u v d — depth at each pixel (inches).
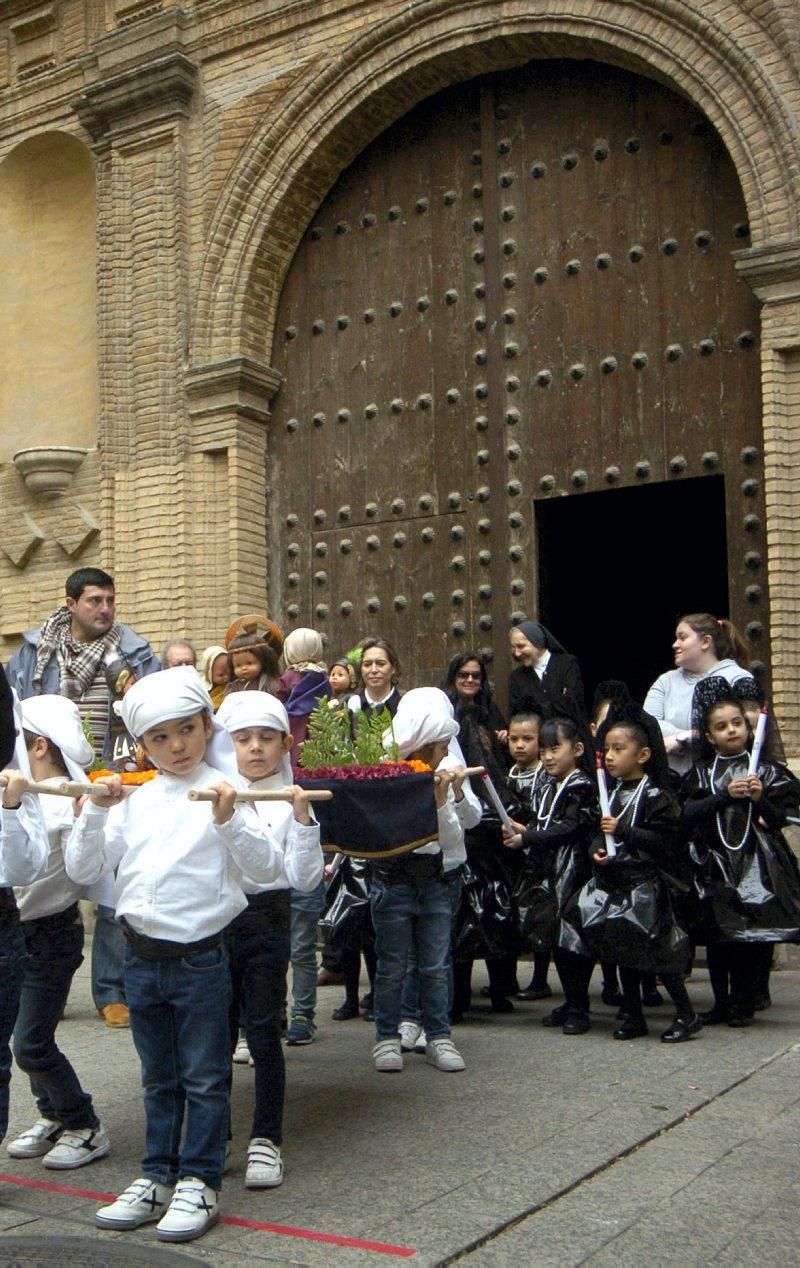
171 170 397.7
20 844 142.8
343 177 388.8
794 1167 152.3
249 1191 149.9
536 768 257.0
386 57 362.9
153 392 395.9
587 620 515.5
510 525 350.3
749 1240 131.0
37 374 438.3
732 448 318.0
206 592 386.6
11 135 439.5
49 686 266.7
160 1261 127.6
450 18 351.3
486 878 243.4
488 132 360.5
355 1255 129.5
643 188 337.1
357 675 295.3
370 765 192.1
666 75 321.7
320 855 159.0
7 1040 146.8
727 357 321.1
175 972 144.7
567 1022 231.0
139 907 145.3
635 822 222.5
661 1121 171.2
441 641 359.3
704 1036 222.1
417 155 375.9
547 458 345.1
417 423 369.4
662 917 219.0
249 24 386.0
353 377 382.3
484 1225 135.9
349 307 384.8
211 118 394.3
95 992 251.8
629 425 333.4
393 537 370.6
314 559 384.2
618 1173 152.3
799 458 293.0
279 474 393.1
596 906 222.4
